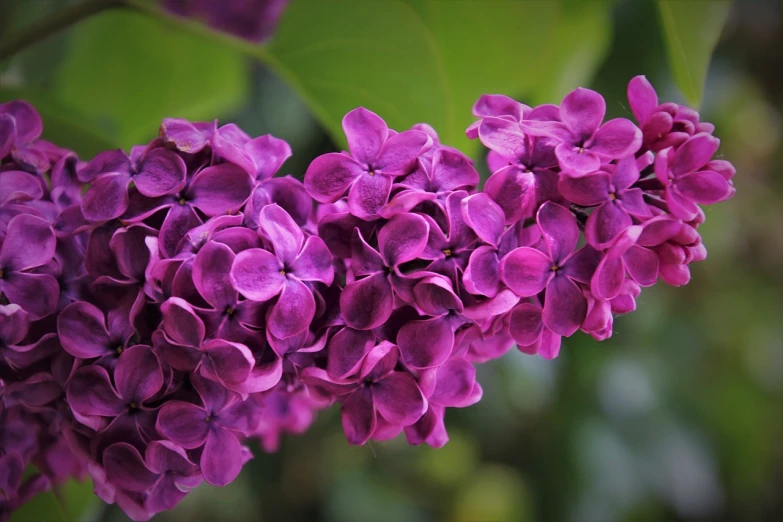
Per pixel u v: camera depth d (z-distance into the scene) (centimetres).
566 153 32
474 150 41
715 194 32
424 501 89
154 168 33
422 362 33
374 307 32
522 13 38
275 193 33
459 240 32
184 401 33
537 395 64
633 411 67
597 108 32
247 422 34
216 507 80
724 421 78
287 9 39
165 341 32
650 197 33
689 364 76
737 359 81
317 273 32
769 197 91
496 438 72
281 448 71
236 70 46
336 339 33
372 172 33
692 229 32
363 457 85
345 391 33
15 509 35
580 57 43
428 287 32
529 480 70
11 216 33
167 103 46
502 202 32
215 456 33
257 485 71
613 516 68
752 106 82
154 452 33
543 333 34
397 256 32
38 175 34
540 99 43
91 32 44
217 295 32
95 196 33
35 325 33
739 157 88
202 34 39
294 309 32
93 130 40
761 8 75
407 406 33
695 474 69
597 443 66
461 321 33
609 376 66
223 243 32
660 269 33
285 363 33
